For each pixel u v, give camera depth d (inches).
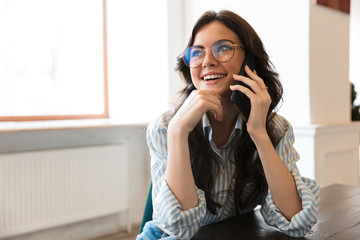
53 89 128.1
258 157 42.6
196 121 37.0
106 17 142.3
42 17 124.2
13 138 103.9
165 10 134.0
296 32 107.0
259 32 117.0
